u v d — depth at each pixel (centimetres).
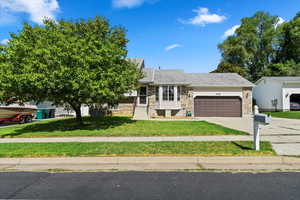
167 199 353
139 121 1482
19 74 880
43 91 970
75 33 1220
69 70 887
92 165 561
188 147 685
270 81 2661
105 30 1309
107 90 966
